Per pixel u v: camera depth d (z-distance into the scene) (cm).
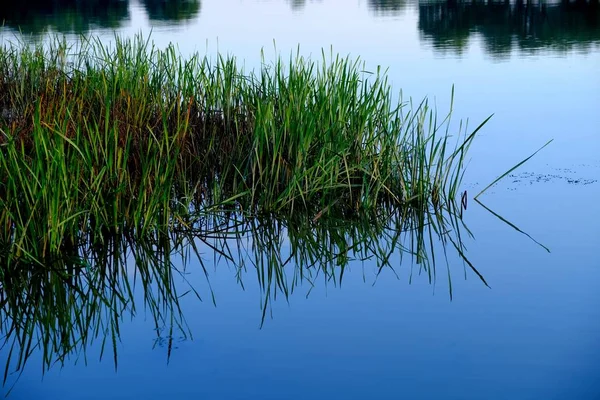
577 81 1215
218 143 702
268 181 657
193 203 668
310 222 644
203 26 1909
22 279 539
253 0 2750
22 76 895
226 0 2734
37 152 543
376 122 689
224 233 625
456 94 1104
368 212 662
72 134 632
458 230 630
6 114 825
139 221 605
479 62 1413
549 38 1755
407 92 1112
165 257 582
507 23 2025
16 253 551
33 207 543
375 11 2359
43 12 2247
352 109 684
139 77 754
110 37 1642
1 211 560
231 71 747
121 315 498
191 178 678
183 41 1595
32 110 721
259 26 1927
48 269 550
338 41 1655
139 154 634
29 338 471
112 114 671
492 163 793
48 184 549
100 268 561
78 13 2225
